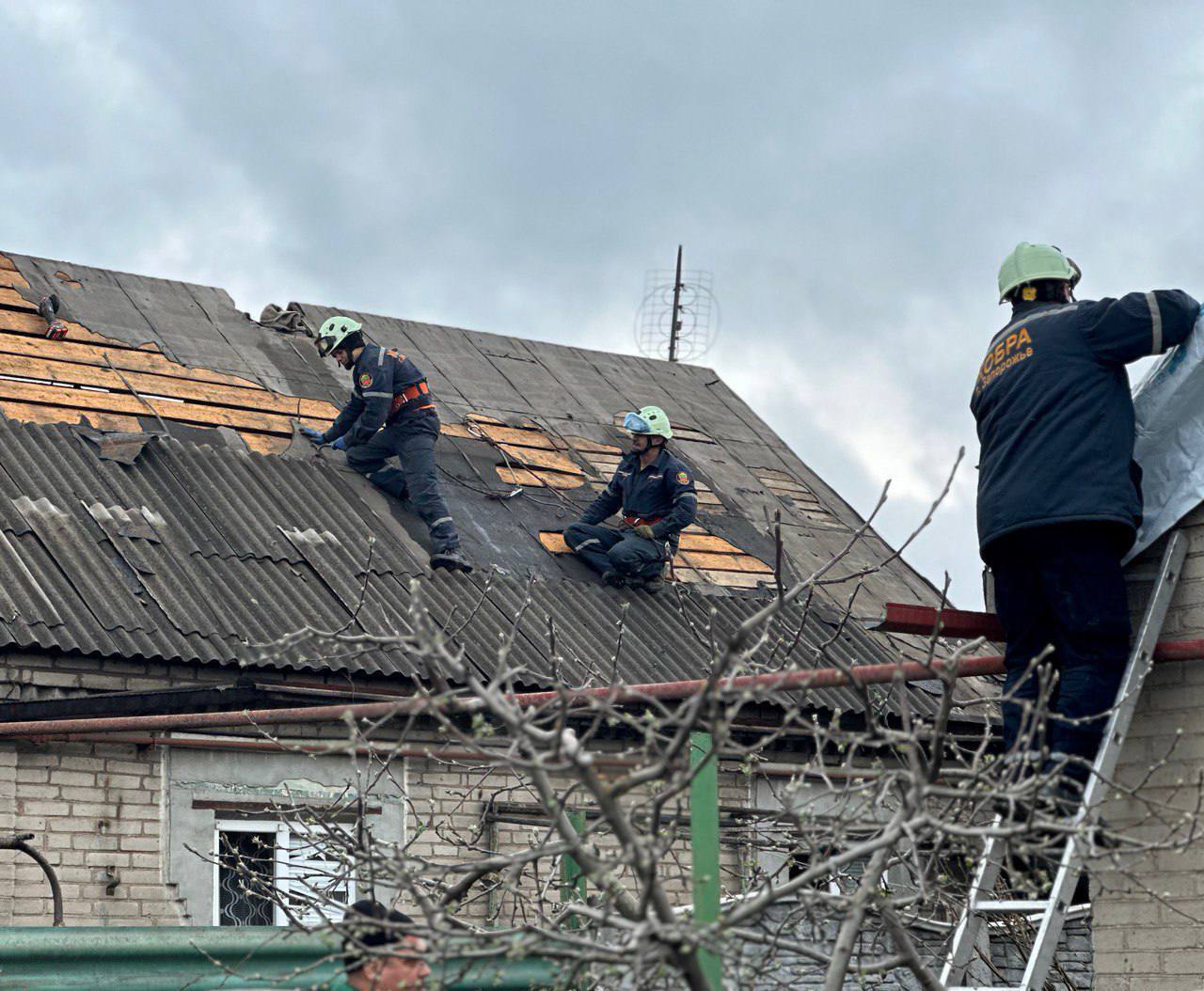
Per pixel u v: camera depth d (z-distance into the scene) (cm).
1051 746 577
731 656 400
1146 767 604
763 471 1639
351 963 463
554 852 412
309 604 1073
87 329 1352
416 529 1245
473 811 1030
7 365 1245
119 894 923
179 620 997
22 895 896
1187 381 600
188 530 1107
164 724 792
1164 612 589
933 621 626
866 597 1405
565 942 408
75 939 505
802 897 435
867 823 445
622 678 1116
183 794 958
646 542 1270
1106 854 445
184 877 945
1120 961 596
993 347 620
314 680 998
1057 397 585
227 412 1309
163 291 1493
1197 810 482
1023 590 600
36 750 921
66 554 1021
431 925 413
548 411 1577
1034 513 578
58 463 1125
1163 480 604
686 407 1731
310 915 825
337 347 1257
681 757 444
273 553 1118
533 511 1359
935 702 1188
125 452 1156
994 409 607
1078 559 577
